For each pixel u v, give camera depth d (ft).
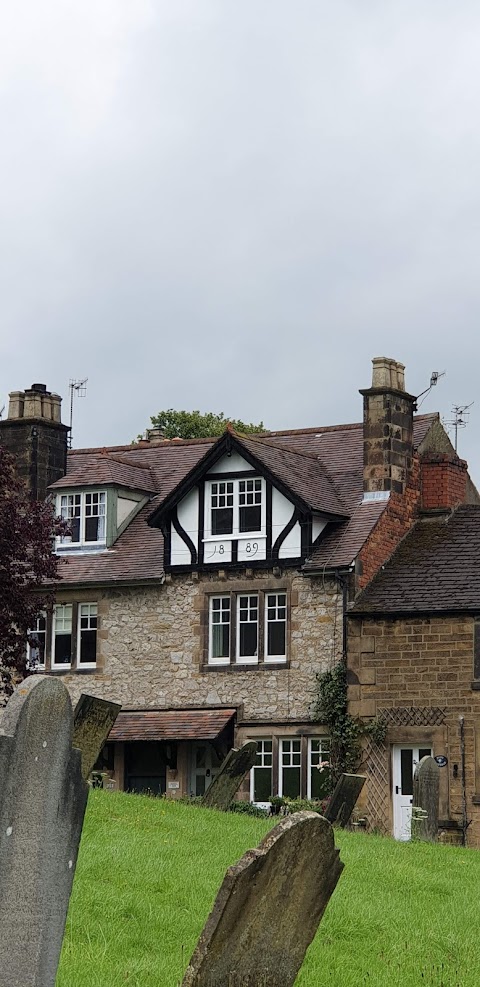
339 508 125.90
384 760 116.57
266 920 40.63
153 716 125.18
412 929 57.00
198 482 126.72
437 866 74.08
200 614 125.70
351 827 110.11
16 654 107.96
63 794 38.27
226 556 125.08
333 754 117.91
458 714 114.83
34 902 37.55
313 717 119.65
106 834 67.72
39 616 110.22
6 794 36.73
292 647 121.80
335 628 120.37
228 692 123.65
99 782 99.35
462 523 128.06
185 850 65.77
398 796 115.96
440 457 131.34
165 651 126.62
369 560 122.21
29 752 37.24
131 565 129.39
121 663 128.16
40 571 109.29
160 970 45.83
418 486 130.72
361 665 118.42
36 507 111.04
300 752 120.26
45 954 37.96
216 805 92.89
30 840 37.37
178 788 123.13
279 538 123.34
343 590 120.26
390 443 127.13
